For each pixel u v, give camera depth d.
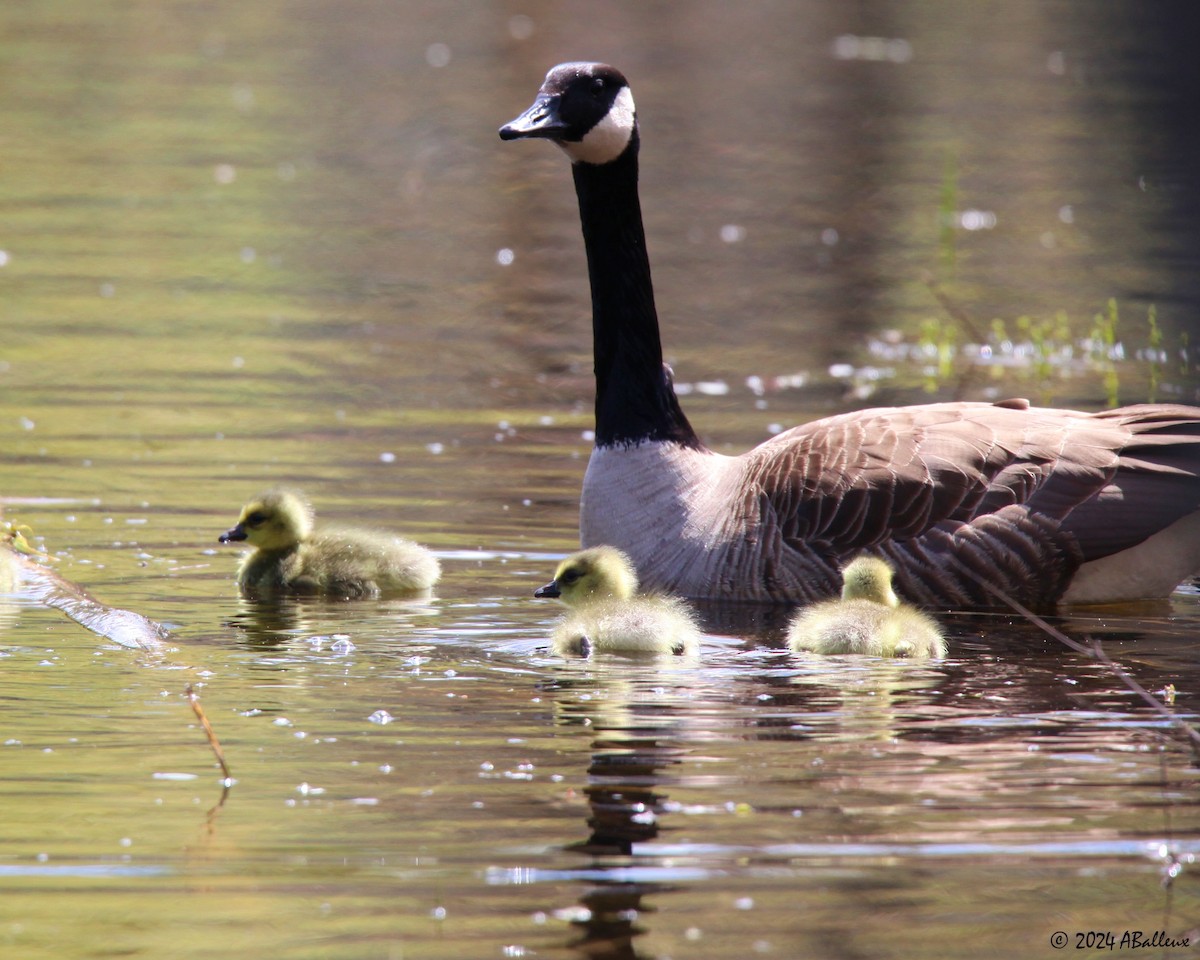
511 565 14.46
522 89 44.12
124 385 21.34
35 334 24.09
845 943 7.62
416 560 13.70
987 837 8.59
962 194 34.56
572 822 8.72
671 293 27.56
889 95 43.25
